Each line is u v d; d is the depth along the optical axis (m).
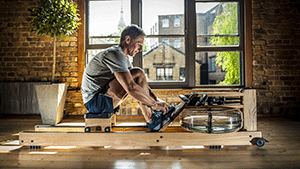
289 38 3.49
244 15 3.53
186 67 3.61
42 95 2.91
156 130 1.66
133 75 1.67
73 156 1.57
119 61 1.56
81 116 3.46
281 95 3.47
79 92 3.50
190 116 1.65
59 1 2.91
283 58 3.49
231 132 1.58
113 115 1.88
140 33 1.74
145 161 1.45
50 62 3.58
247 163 1.39
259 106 3.46
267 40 3.49
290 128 2.54
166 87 3.61
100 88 1.66
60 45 3.58
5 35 3.61
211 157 1.52
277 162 1.41
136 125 1.87
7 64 3.62
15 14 3.60
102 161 1.46
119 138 1.63
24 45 3.60
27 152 1.68
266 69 3.49
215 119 1.61
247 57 3.49
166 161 1.44
